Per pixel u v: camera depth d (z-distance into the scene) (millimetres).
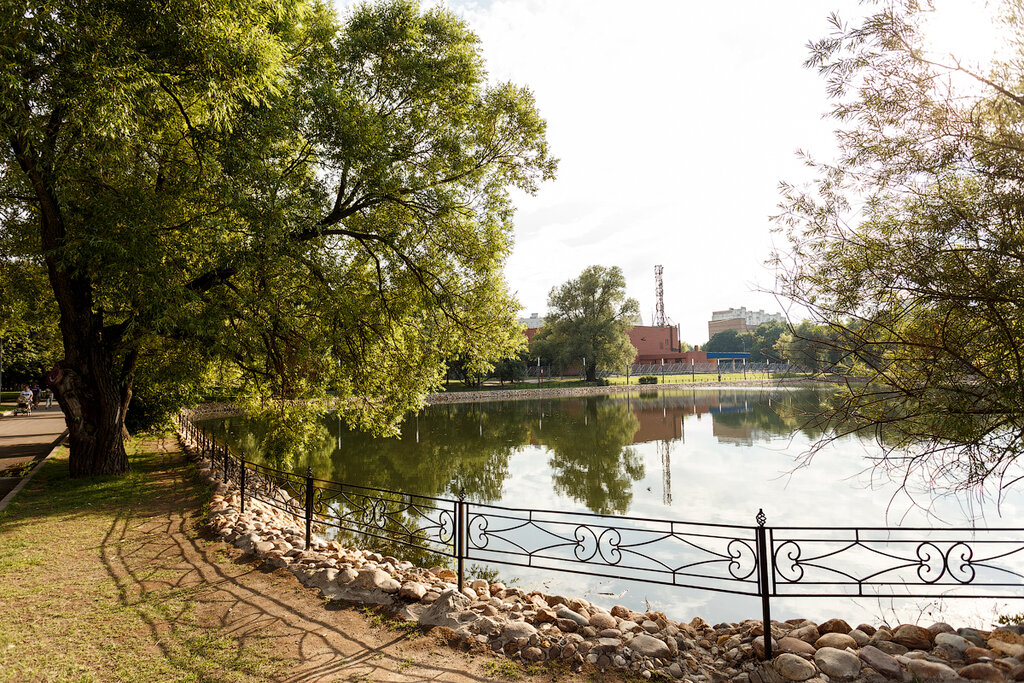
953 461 5055
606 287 60438
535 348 66938
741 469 16797
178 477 12172
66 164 8312
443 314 13773
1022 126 4719
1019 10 4785
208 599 5715
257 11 9070
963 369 4746
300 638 4895
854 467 16422
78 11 7215
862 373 5066
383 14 11891
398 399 13961
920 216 5027
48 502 9469
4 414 28438
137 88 7461
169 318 8922
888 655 4488
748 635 5230
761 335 100500
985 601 7352
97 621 5145
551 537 10742
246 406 13750
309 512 7617
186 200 9578
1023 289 4480
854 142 5328
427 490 14305
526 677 4316
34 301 12148
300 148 11758
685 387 69500
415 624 5195
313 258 10977
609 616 5438
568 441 23672
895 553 9422
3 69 6613
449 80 12031
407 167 12125
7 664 4340
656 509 12336
